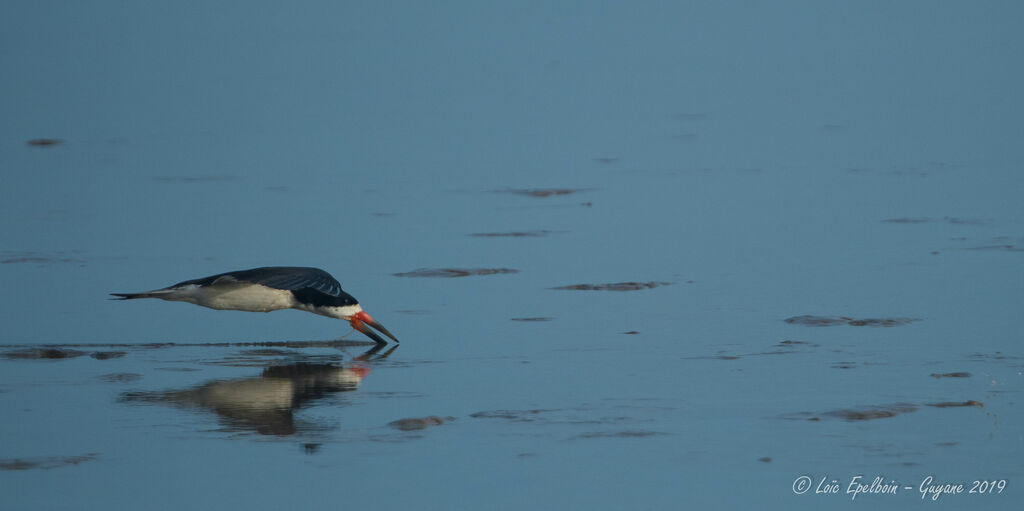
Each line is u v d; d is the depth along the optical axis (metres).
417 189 26.72
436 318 15.05
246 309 13.59
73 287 17.03
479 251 19.53
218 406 11.33
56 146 34.72
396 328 14.59
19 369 12.75
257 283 13.12
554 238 20.64
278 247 20.05
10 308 15.74
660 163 30.73
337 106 44.97
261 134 37.34
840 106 42.38
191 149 34.00
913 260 18.08
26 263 18.70
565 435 10.41
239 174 29.19
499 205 24.41
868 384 11.69
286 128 38.81
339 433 10.52
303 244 20.31
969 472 9.47
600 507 8.98
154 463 9.84
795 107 42.62
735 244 19.83
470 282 17.22
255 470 9.70
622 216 22.86
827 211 22.92
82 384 12.12
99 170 29.84
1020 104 40.69
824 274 17.28
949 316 14.57
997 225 20.92
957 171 27.70
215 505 9.05
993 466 9.57
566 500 9.11
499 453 10.00
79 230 21.67
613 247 19.75
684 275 17.48
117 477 9.56
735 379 11.98
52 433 10.57
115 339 14.17
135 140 36.00
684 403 11.23
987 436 10.19
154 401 11.51
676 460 9.82
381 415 11.02
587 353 13.20
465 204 24.53
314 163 31.22
